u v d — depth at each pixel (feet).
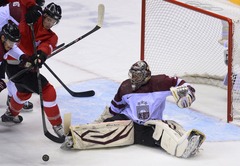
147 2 69.72
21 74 53.72
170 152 50.72
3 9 56.39
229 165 49.62
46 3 102.73
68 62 77.30
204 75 69.97
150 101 51.90
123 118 53.26
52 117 53.78
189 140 49.44
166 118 58.95
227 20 58.08
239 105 61.87
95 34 88.84
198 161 50.14
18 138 55.06
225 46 65.77
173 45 75.51
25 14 53.26
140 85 52.11
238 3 66.95
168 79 51.80
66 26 92.12
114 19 95.96
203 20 80.84
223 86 68.85
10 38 50.26
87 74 72.90
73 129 51.37
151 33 73.51
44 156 49.32
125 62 77.77
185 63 71.56
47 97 53.42
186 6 62.23
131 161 49.85
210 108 62.85
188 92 50.37
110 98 65.26
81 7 101.81
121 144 52.26
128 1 105.81
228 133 56.59
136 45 84.79
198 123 58.95
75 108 62.34
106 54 80.74
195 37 77.15
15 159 50.67
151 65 71.10
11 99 56.59
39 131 56.70
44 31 54.19
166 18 78.33
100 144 51.98
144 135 52.54
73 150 52.11
